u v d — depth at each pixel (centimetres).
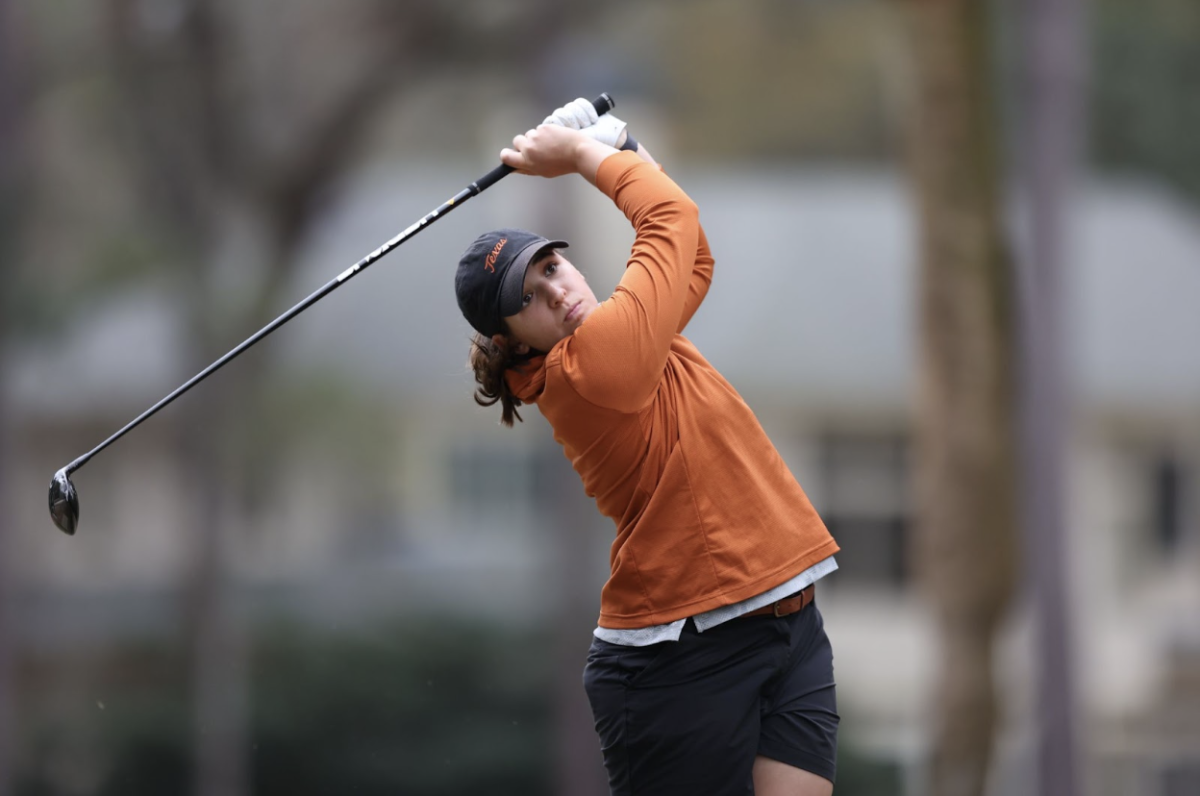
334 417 7125
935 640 3603
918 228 3575
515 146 1273
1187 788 5581
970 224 3516
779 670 1231
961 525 3538
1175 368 6888
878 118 9612
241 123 5125
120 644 5431
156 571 7350
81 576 7306
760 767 1241
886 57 8269
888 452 6800
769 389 6712
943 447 3547
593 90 5806
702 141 9550
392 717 4875
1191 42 8825
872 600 6738
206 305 5281
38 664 5412
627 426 1205
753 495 1221
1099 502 6875
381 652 4966
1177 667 5706
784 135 9700
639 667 1240
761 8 7462
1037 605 3612
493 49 5062
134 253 6781
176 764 4966
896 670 6556
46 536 7194
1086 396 6744
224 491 5331
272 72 5266
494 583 6209
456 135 8294
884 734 6209
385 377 7281
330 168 5231
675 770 1237
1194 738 5641
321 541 7456
